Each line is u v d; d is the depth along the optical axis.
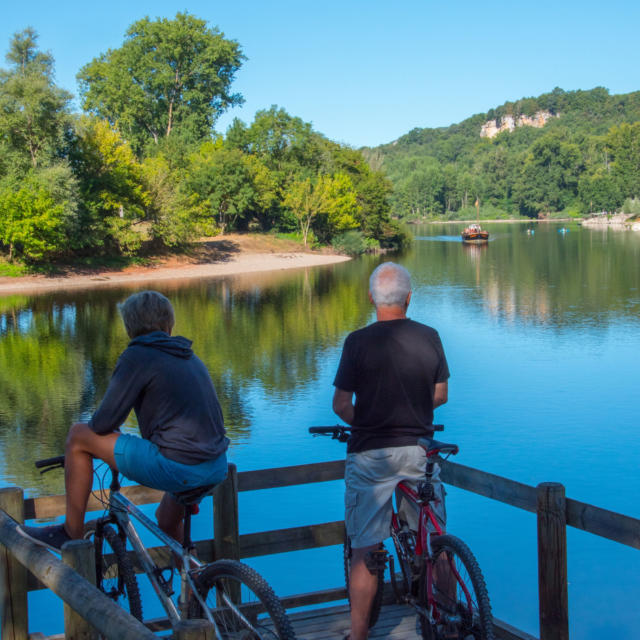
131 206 52.69
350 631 3.54
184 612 2.94
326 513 8.61
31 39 46.66
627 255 61.19
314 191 73.69
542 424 12.48
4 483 10.51
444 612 2.98
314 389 16.27
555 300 32.00
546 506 3.52
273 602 2.58
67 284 44.97
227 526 4.05
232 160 70.88
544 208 188.12
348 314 30.14
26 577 3.72
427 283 40.38
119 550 3.33
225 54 89.38
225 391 16.14
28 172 45.34
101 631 2.31
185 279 48.84
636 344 20.88
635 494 9.09
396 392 3.32
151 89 87.19
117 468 3.14
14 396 16.39
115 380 3.10
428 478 3.12
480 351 20.25
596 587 6.61
